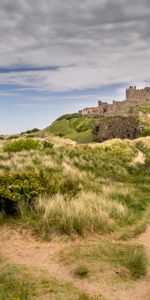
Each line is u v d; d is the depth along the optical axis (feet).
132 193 62.59
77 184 56.80
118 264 30.22
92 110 634.02
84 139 453.17
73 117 619.26
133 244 36.42
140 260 30.68
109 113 566.36
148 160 134.82
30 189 44.91
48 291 24.22
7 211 41.11
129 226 43.24
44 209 41.60
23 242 34.96
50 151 105.81
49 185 50.14
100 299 23.80
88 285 26.40
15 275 26.55
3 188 42.04
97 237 38.32
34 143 112.68
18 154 94.89
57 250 33.45
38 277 26.55
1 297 22.11
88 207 43.68
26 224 38.65
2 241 34.78
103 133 429.38
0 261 29.76
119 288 26.21
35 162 83.05
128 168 110.52
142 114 454.40
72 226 38.60
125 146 176.86
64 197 46.65
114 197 57.00
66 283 26.14
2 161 78.54
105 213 42.98
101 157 118.93
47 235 36.65
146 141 211.82
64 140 190.19
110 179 83.92
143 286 26.84
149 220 47.09
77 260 30.78
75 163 95.66
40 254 32.30
